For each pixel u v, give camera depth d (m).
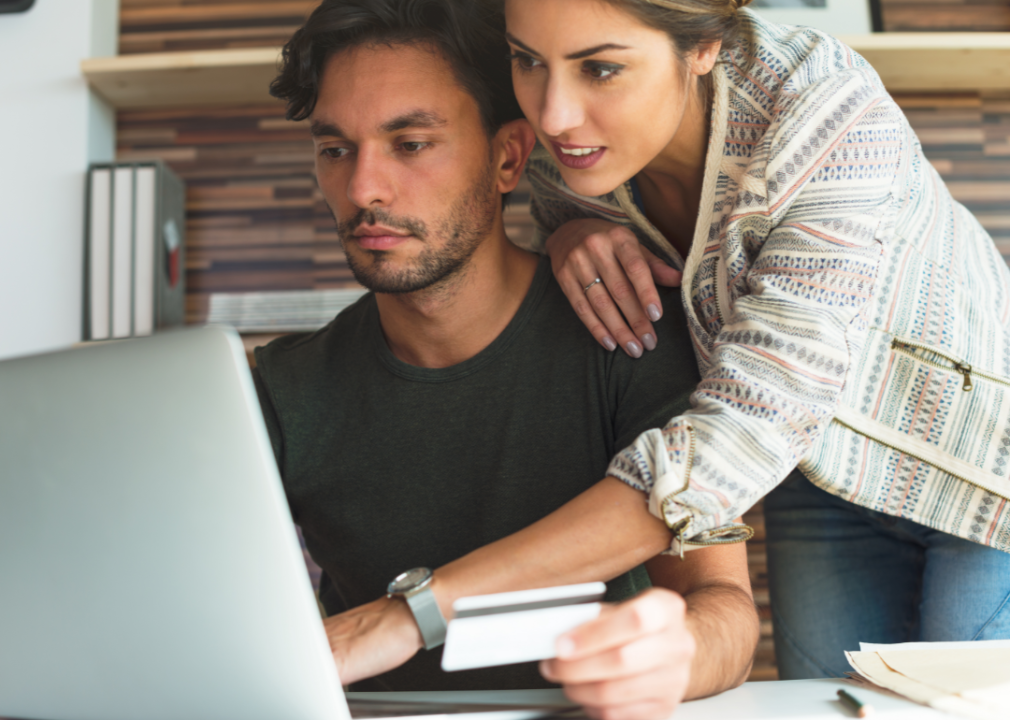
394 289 0.87
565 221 1.12
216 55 1.77
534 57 0.76
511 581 0.65
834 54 0.89
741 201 0.84
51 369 0.51
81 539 0.52
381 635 0.62
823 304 0.77
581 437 0.90
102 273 1.77
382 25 0.85
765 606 1.86
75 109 1.84
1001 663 0.62
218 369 0.48
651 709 0.51
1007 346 0.93
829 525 1.17
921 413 0.89
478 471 0.91
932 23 1.95
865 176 0.81
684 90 0.81
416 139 0.85
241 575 0.50
